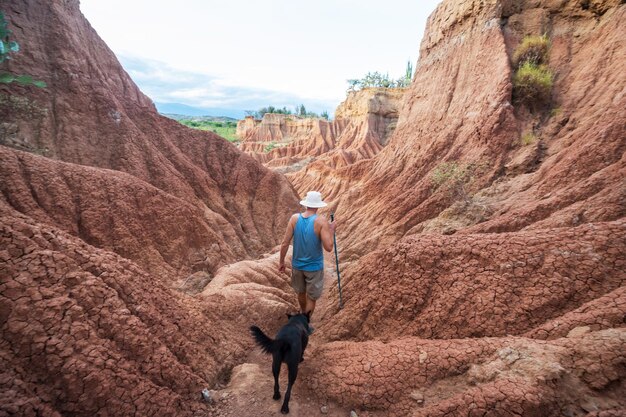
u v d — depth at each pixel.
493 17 18.55
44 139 15.94
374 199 22.62
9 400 2.36
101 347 3.11
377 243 15.99
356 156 51.03
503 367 2.91
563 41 16.47
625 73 12.77
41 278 3.24
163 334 3.95
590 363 2.64
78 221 10.05
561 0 16.92
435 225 13.17
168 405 3.15
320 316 6.94
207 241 13.41
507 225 8.77
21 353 2.69
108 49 24.25
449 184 15.03
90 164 16.89
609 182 7.66
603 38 14.98
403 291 5.07
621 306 3.13
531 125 14.71
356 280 6.56
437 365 3.36
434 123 20.88
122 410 2.86
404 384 3.36
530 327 3.80
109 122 18.34
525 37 17.11
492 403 2.56
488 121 15.36
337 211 25.72
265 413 3.37
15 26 16.80
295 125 104.38
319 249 4.11
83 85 18.14
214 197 22.58
